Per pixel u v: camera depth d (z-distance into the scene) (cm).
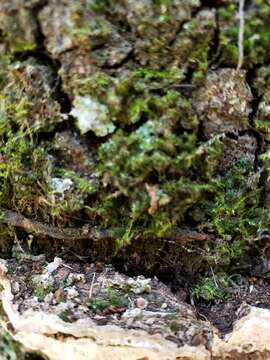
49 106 40
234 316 41
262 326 40
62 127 40
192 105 40
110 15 39
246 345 40
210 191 40
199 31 39
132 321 39
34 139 41
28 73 40
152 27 39
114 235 41
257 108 41
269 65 40
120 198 40
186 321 39
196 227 41
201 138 40
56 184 40
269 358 41
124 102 39
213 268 42
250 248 42
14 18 39
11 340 49
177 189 39
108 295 40
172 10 39
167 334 39
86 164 40
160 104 39
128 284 41
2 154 41
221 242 41
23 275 42
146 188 39
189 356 39
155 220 40
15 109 40
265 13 39
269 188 41
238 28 39
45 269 42
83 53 39
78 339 39
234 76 40
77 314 39
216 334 40
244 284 43
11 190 42
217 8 39
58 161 41
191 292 42
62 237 42
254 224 41
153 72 39
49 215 42
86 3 39
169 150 39
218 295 42
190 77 40
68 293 40
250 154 41
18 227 43
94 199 40
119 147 39
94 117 39
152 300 40
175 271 43
